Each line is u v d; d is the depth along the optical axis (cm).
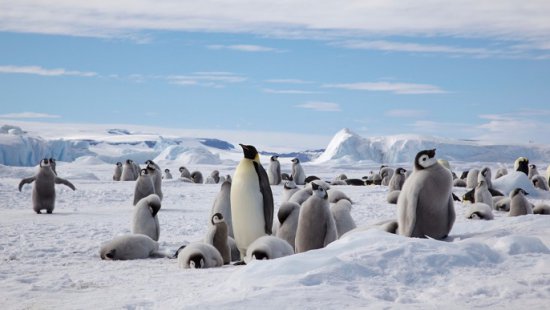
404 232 1252
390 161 18462
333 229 1238
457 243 859
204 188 4100
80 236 1720
